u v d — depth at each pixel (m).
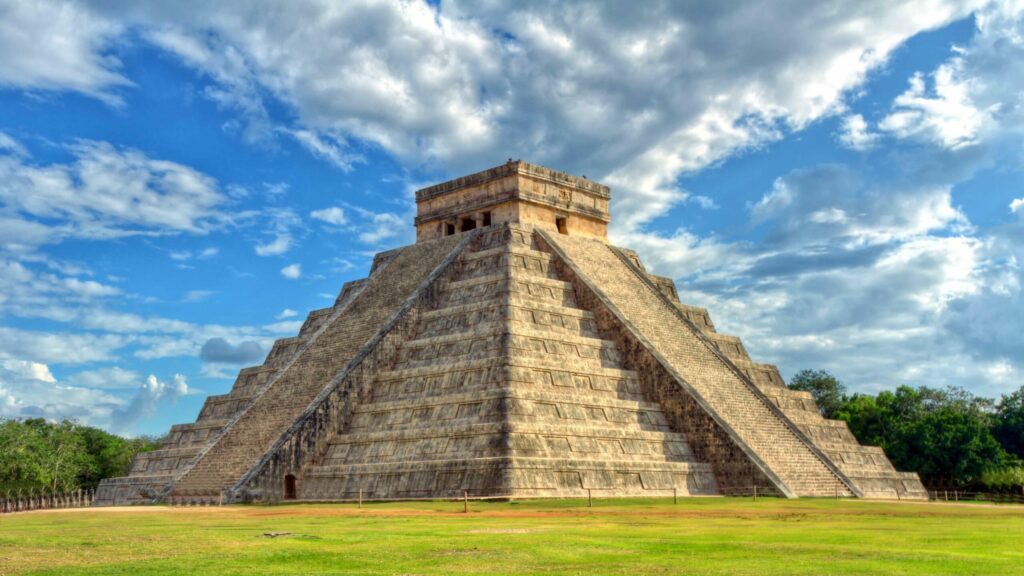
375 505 47.06
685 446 58.41
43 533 29.30
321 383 61.50
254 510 44.59
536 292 64.69
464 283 66.50
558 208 74.94
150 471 70.06
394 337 63.31
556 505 43.94
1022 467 78.06
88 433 106.88
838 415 95.25
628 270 74.25
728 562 19.20
